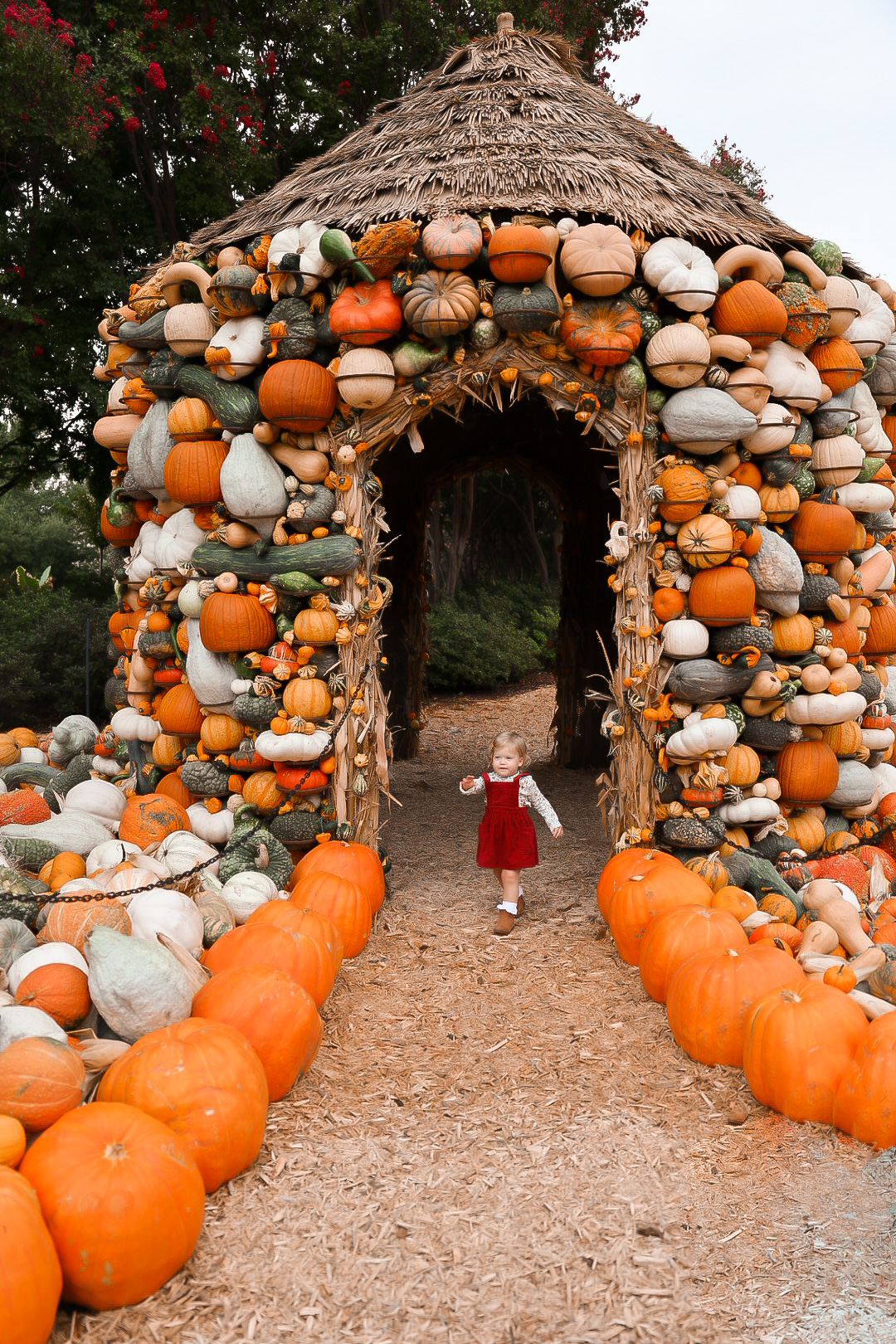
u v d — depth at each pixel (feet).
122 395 20.51
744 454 17.19
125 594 22.00
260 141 41.50
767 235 17.85
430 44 44.80
